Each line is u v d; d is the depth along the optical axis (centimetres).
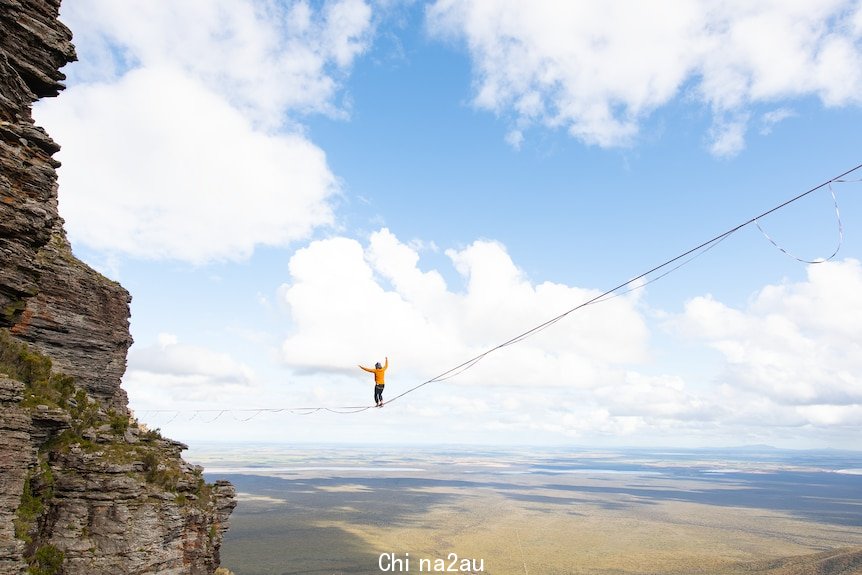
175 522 2705
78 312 3275
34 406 2412
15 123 2147
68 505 2428
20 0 2152
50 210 2239
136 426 3125
